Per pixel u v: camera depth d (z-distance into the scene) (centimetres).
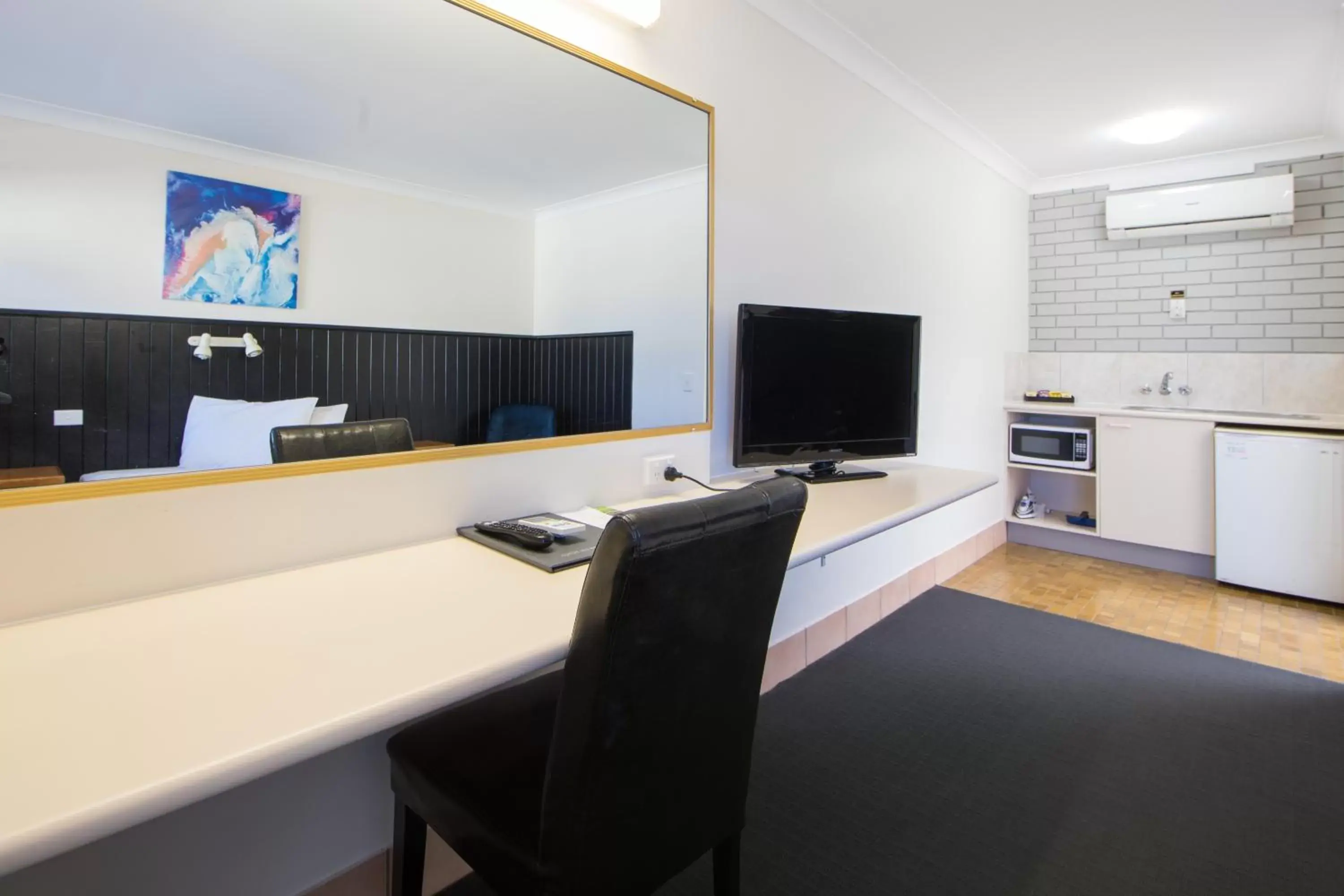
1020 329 438
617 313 177
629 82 177
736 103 213
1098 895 142
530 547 129
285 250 121
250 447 116
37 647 87
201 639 90
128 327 104
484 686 82
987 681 241
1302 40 251
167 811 59
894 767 188
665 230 188
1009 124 335
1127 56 264
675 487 194
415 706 75
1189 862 151
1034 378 447
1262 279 370
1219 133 346
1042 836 160
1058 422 424
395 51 134
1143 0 225
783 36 231
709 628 90
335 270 127
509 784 99
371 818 135
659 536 78
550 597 107
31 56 95
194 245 110
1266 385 369
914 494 204
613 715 82
